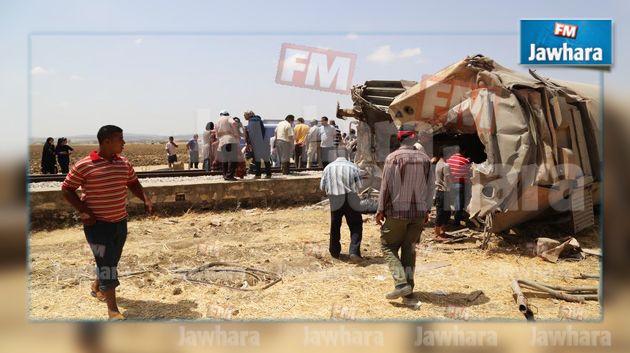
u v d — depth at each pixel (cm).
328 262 720
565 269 684
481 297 579
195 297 581
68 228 967
